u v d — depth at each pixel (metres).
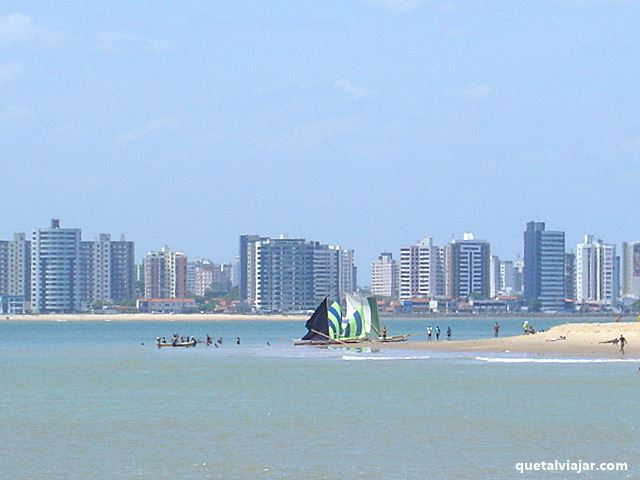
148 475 181.12
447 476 177.50
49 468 187.62
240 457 196.88
